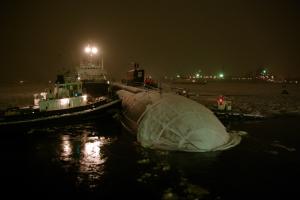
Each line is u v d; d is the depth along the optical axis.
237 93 44.00
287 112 22.05
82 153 11.84
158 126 12.05
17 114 15.77
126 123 16.17
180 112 12.14
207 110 13.16
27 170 10.10
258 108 24.33
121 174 9.47
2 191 8.49
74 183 8.89
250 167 9.91
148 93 16.31
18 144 13.46
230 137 13.24
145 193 8.12
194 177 9.10
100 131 15.74
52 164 10.63
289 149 11.94
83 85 25.50
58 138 14.41
